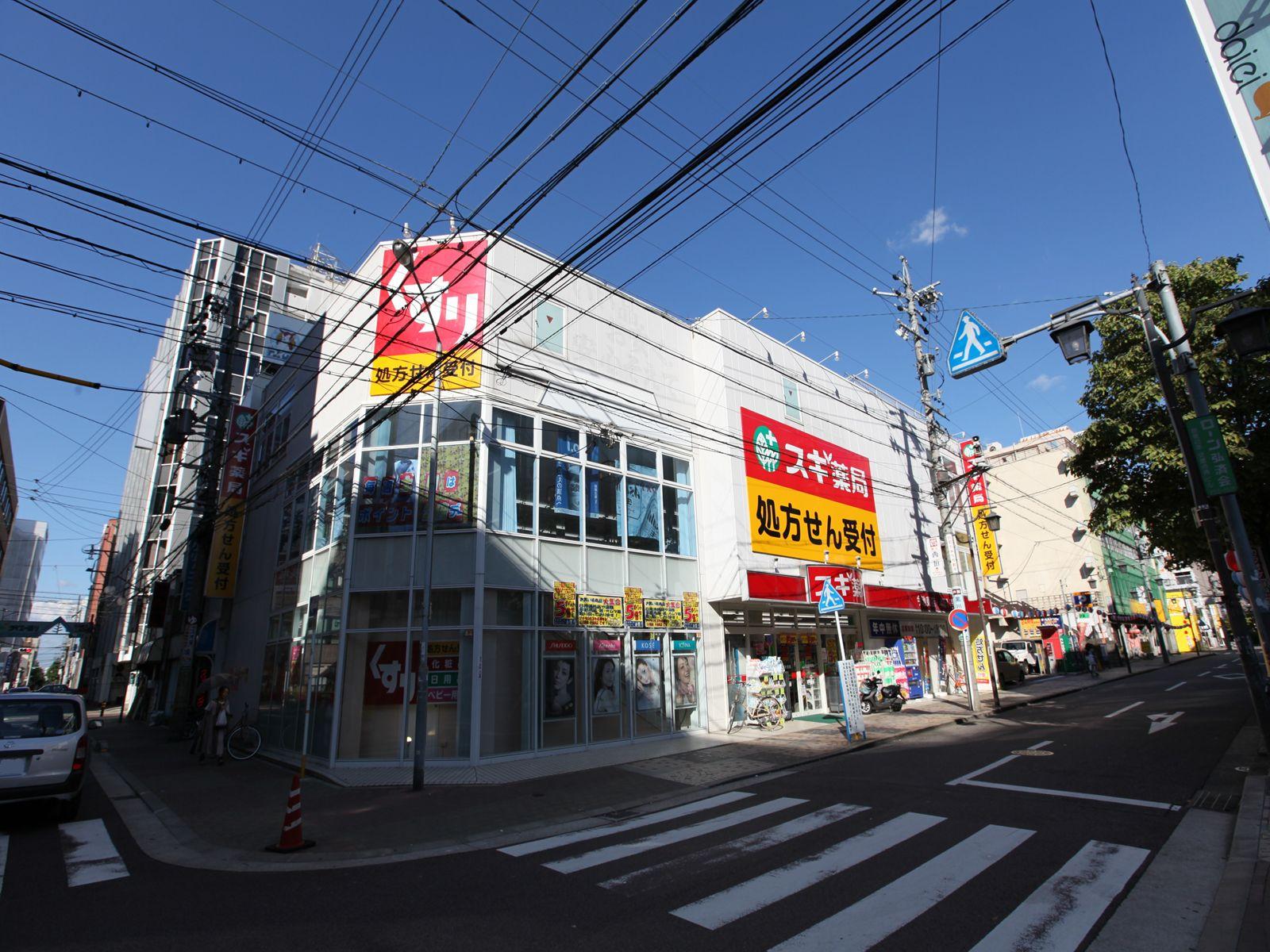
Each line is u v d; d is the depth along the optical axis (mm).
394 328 14547
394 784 11055
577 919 5133
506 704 12883
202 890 6117
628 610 15281
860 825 7469
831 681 20453
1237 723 13156
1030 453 43312
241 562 21844
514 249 15125
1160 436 14344
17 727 8773
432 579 13055
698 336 18938
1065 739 12930
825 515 21031
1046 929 4613
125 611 50312
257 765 14227
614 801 9516
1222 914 4668
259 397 24984
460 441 13641
